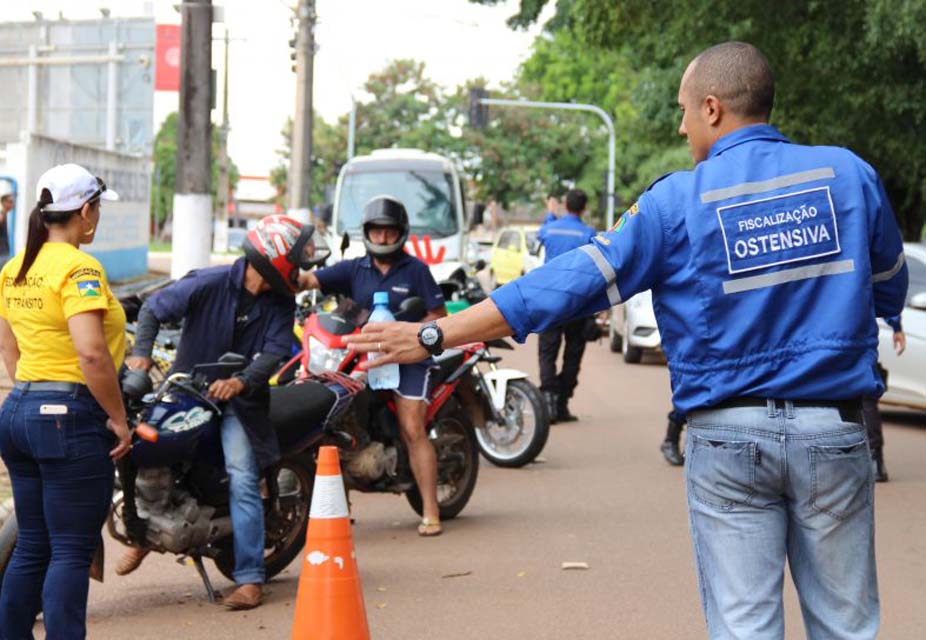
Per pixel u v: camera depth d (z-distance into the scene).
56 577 4.68
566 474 9.77
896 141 19.80
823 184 3.38
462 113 52.88
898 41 16.31
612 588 6.38
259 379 5.92
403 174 23.44
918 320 12.11
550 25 26.12
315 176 50.59
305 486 6.59
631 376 17.19
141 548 5.94
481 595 6.26
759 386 3.32
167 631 5.65
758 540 3.35
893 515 8.29
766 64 3.52
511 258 32.50
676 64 21.73
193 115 14.47
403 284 7.72
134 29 27.92
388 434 7.66
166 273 32.06
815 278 3.34
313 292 9.87
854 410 3.38
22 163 22.25
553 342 12.48
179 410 5.76
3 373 13.69
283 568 6.54
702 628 5.68
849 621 3.38
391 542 7.49
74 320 4.59
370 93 52.22
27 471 4.80
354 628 4.87
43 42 28.17
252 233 6.05
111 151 27.22
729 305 3.34
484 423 8.42
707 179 3.40
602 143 54.00
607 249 3.36
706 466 3.38
